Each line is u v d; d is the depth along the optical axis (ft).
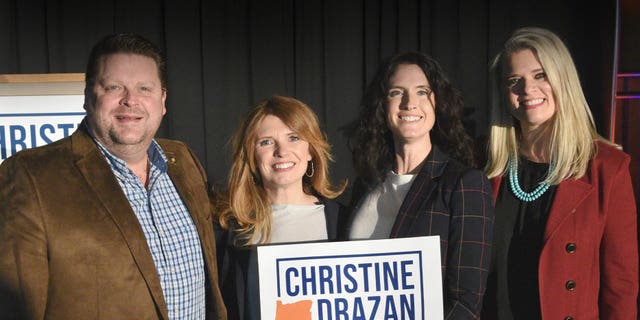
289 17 13.66
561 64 5.81
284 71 13.73
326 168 6.35
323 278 5.62
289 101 6.02
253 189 6.04
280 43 13.66
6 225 4.73
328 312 5.62
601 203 5.83
